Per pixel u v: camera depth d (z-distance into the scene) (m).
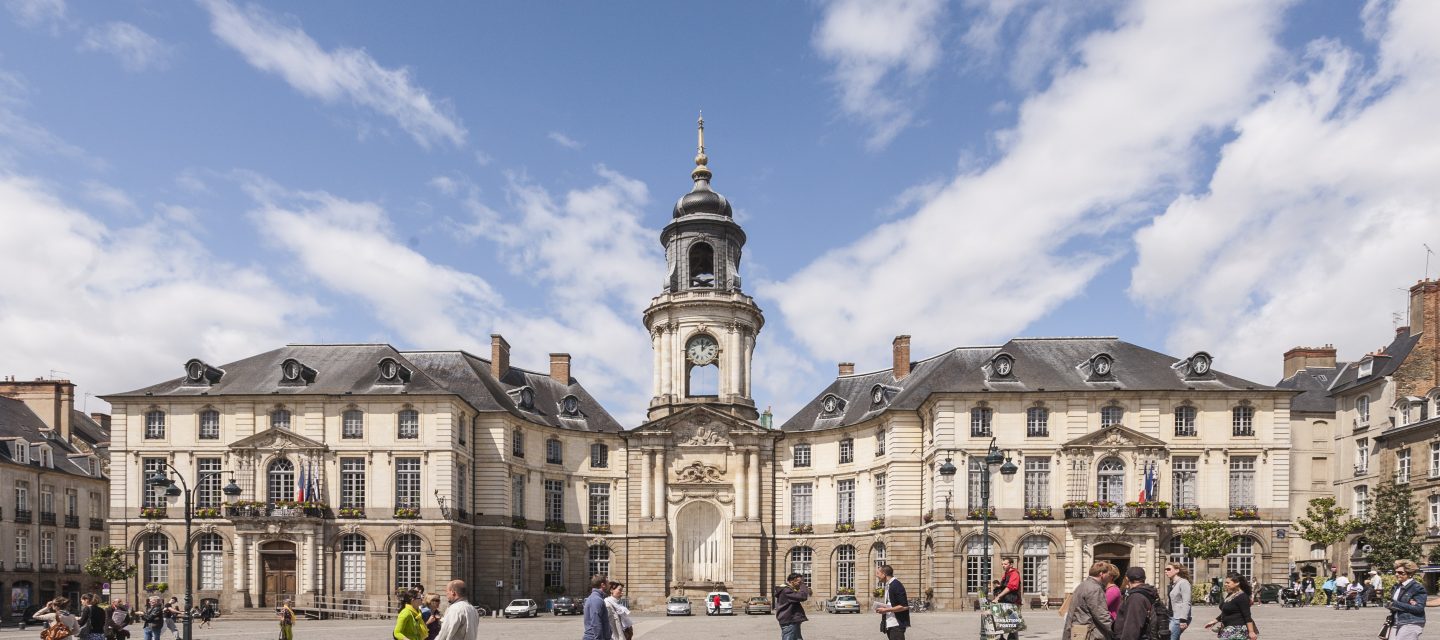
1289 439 58.69
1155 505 56.84
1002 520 58.06
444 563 58.91
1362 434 64.38
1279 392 58.91
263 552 58.84
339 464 60.22
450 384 66.06
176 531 59.69
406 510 59.25
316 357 64.50
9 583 65.88
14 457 67.44
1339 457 67.00
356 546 59.75
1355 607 45.34
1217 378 60.22
